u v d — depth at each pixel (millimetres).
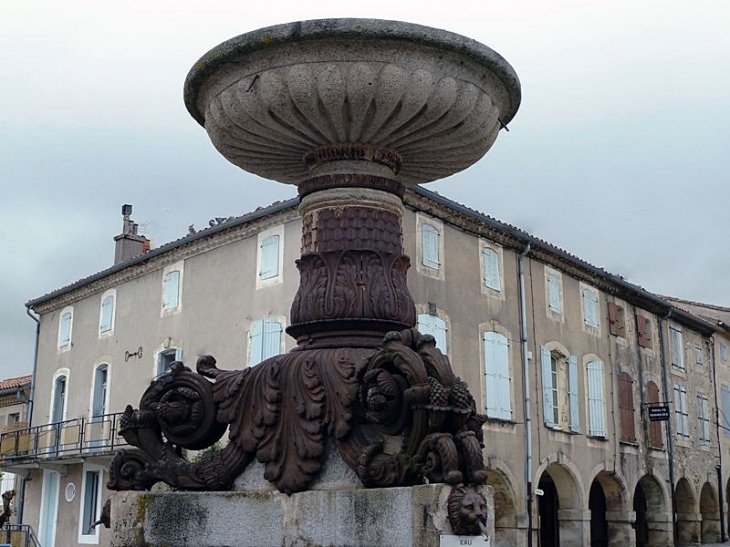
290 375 4820
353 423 4621
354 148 5152
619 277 28984
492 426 22172
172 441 5141
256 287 21203
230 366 21469
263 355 20453
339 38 4594
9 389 36781
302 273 5164
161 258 24625
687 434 32844
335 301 4953
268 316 20688
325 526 4418
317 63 4691
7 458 28750
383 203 5172
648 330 31219
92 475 27172
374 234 5113
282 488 4664
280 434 4766
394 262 5121
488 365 22312
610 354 28375
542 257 25188
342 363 4719
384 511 4195
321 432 4660
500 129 5539
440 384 4199
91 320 28125
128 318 26000
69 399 28516
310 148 5254
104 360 26766
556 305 25734
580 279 27297
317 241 5148
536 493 23234
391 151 5223
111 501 5238
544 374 24516
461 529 3920
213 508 4859
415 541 4020
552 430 24594
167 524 4977
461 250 22125
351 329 4961
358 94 4719
